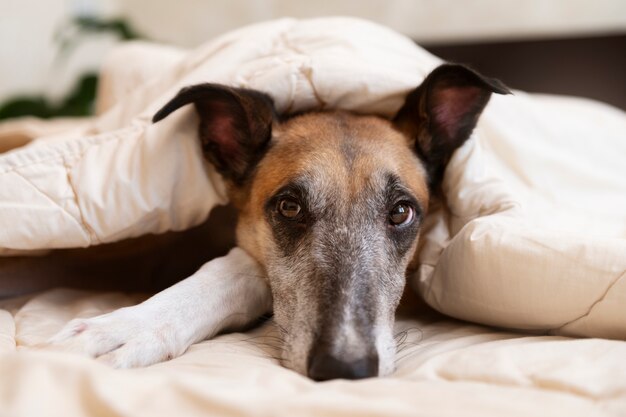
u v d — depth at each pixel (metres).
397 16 1.08
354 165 0.42
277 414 0.26
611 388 0.29
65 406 0.26
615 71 0.90
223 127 0.46
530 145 0.54
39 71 1.22
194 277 0.41
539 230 0.38
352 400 0.27
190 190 0.45
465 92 0.44
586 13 0.97
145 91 0.53
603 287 0.35
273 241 0.42
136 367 0.35
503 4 1.01
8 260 0.46
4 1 1.14
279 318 0.40
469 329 0.40
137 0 1.29
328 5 1.12
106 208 0.42
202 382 0.28
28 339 0.37
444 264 0.41
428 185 0.46
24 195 0.41
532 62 0.95
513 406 0.27
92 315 0.41
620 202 0.56
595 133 0.62
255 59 0.48
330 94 0.46
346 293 0.37
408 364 0.35
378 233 0.41
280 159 0.44
